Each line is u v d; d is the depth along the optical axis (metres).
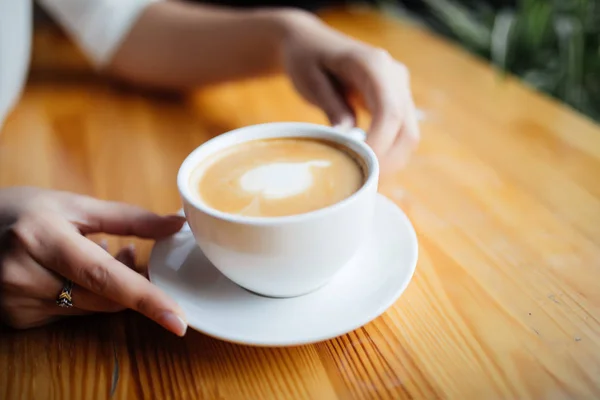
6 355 0.33
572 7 0.83
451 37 0.95
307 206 0.33
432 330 0.33
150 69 0.63
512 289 0.35
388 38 0.74
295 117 0.56
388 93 0.44
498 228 0.40
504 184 0.45
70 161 0.51
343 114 0.47
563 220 0.40
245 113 0.58
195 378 0.31
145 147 0.53
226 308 0.32
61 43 0.77
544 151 0.48
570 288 0.35
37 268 0.34
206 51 0.61
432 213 0.42
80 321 0.35
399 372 0.31
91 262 0.32
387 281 0.33
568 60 0.81
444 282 0.36
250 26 0.58
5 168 0.51
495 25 0.87
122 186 0.47
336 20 0.81
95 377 0.32
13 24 0.56
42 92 0.64
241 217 0.30
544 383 0.29
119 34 0.64
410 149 0.44
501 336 0.32
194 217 0.32
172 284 0.34
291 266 0.31
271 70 0.60
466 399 0.29
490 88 0.60
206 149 0.37
